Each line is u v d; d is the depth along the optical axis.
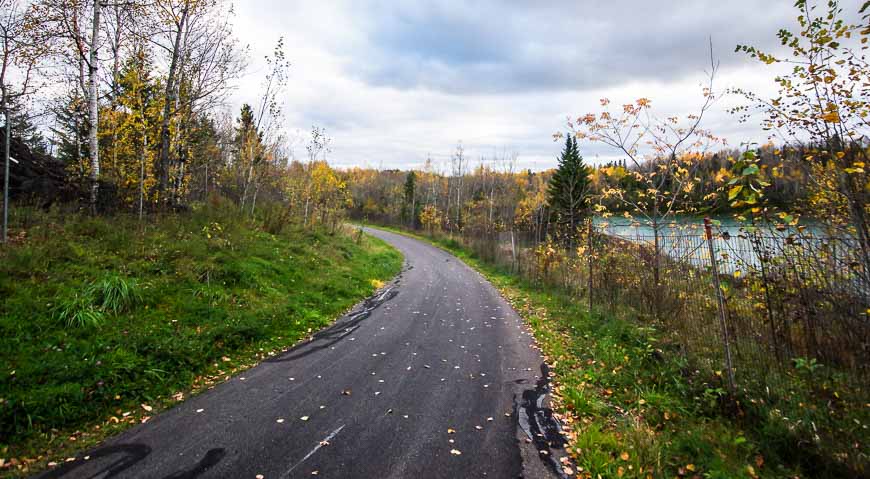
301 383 5.59
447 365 6.50
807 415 3.81
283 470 3.58
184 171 15.76
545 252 13.53
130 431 4.18
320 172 22.52
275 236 14.41
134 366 5.13
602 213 10.27
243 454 3.81
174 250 9.14
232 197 19.77
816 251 4.96
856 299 4.61
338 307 10.12
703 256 7.85
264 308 8.38
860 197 4.22
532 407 4.99
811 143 4.61
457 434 4.30
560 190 30.28
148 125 11.58
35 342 5.07
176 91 12.84
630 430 4.14
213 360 6.06
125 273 7.50
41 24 10.07
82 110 11.83
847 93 4.29
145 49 12.20
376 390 5.43
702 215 8.34
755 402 4.28
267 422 4.45
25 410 3.98
